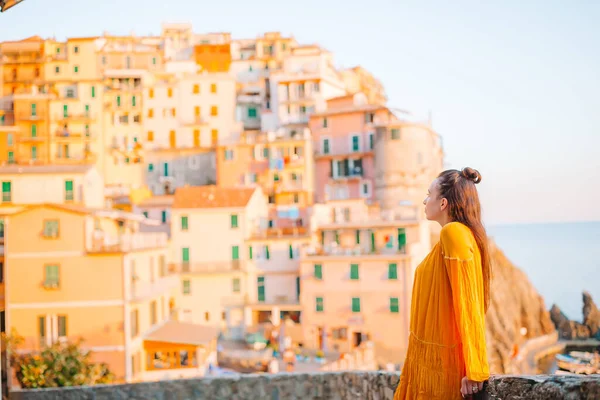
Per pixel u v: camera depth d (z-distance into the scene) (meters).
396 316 50.66
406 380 4.82
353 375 10.39
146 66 97.75
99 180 56.78
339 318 52.50
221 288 59.69
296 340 53.78
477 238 4.53
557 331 81.38
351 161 77.75
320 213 62.53
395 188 73.50
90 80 90.88
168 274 45.94
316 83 89.44
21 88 92.69
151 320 40.59
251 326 58.00
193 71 97.88
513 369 68.62
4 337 31.72
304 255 54.66
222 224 60.56
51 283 35.59
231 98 91.38
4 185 50.91
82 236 36.09
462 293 4.30
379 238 55.97
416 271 4.80
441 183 4.71
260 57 101.69
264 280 59.66
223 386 11.64
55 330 35.47
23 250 35.88
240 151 77.12
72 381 29.72
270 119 90.56
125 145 89.56
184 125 90.38
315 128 80.75
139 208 69.50
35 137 88.38
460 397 4.41
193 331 41.78
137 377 36.72
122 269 35.91
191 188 64.50
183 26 108.38
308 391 10.95
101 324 35.53
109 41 101.88
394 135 74.06
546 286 126.81
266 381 11.30
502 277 77.19
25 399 12.98
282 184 74.62
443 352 4.47
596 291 120.50
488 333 70.12
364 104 83.94
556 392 4.81
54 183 51.34
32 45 95.69
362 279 52.09
